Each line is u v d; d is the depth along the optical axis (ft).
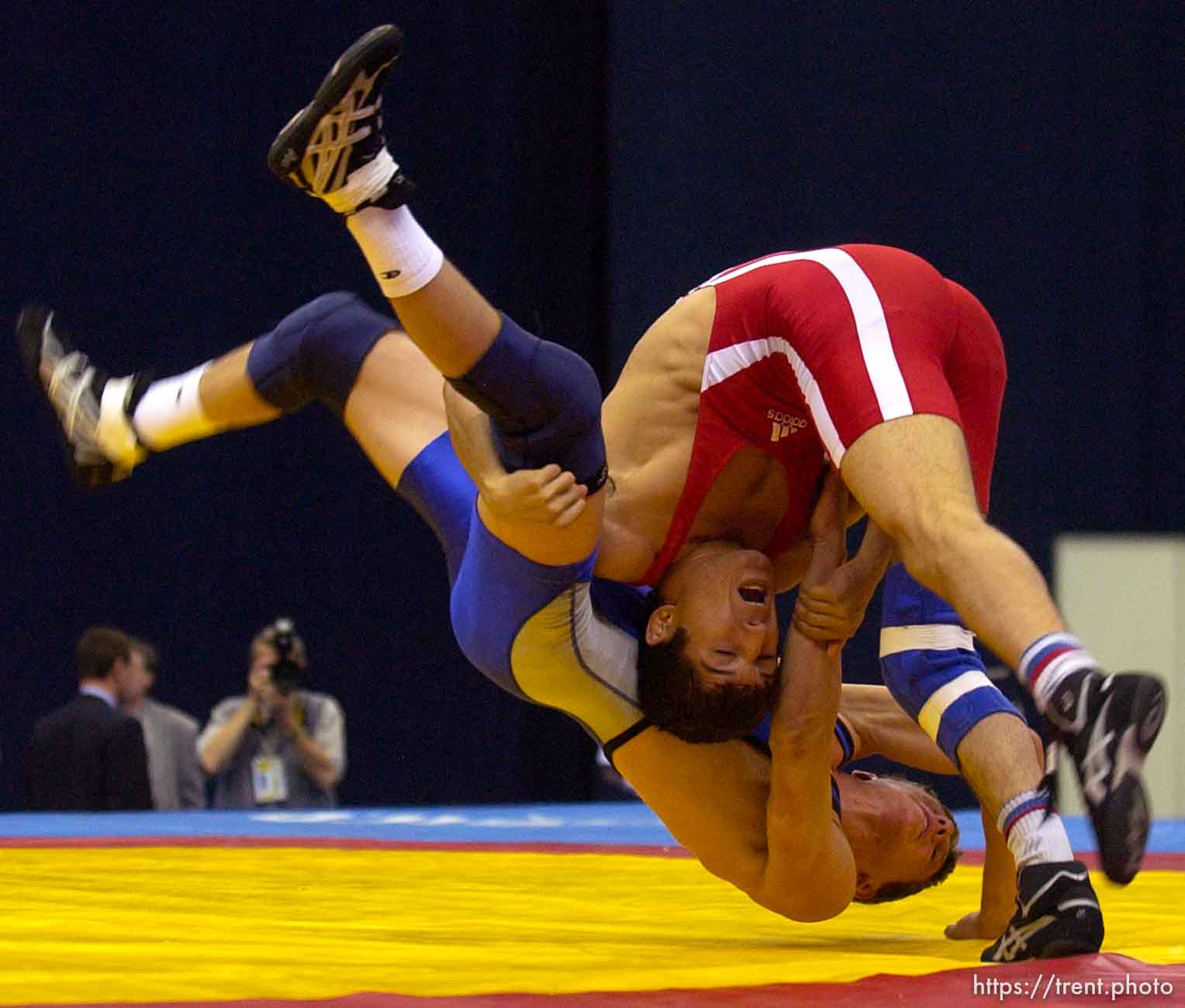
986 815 28.43
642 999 20.24
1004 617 22.86
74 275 93.09
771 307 27.76
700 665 27.07
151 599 93.45
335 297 32.99
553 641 27.32
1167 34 109.19
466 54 101.14
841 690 28.40
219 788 76.28
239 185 96.07
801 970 23.08
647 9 102.32
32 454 91.15
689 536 28.40
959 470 24.56
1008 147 105.81
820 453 28.76
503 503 25.49
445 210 100.83
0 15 92.02
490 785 100.22
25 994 20.15
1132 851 20.97
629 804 83.66
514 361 24.80
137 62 94.38
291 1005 19.33
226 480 95.35
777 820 27.86
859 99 103.96
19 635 90.53
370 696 98.22
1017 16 105.91
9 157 91.91
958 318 28.37
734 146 102.89
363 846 50.29
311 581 97.14
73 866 41.93
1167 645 107.76
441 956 24.29
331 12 97.81
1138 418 108.37
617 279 101.86
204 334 95.35
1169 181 109.40
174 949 24.45
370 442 31.99
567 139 103.19
